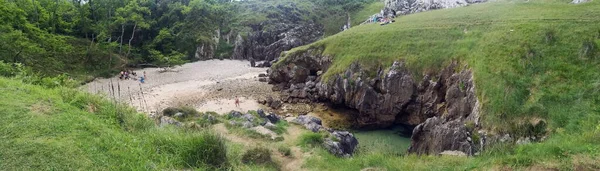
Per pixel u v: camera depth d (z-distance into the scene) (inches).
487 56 1392.7
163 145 523.8
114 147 466.9
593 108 955.3
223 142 575.2
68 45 2332.7
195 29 3454.7
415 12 2741.1
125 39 3097.9
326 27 3986.2
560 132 909.8
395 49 1765.5
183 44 3302.2
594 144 587.2
